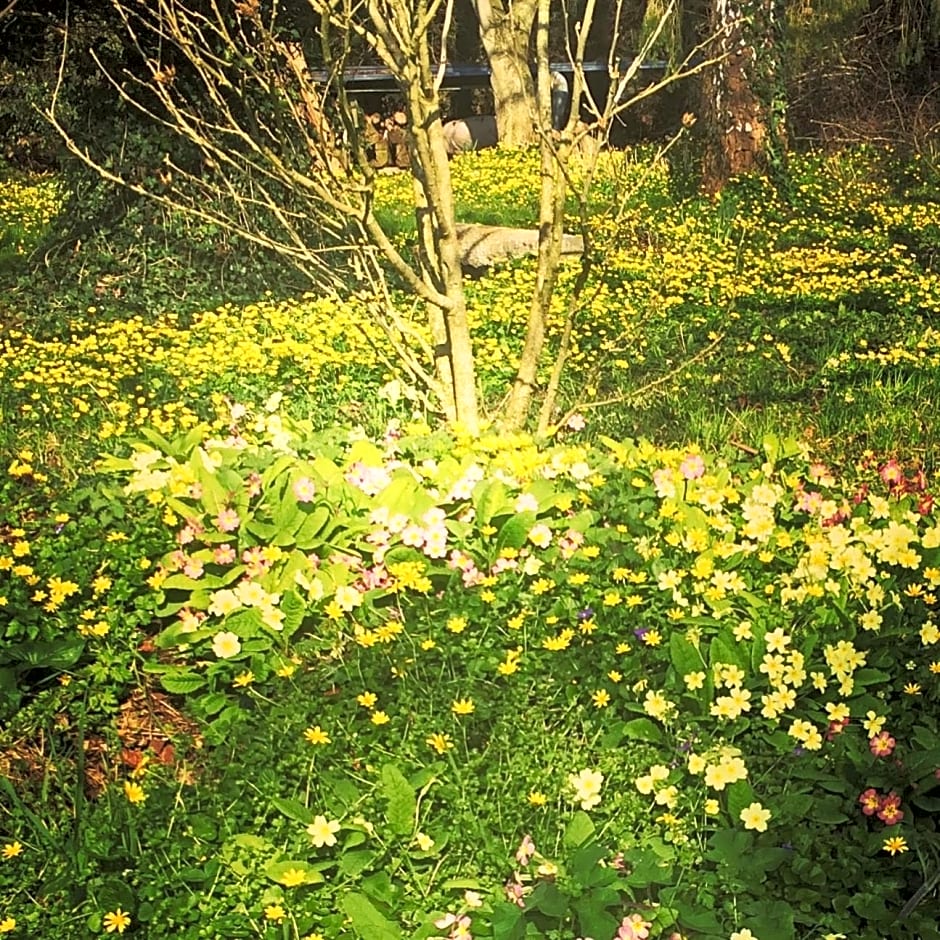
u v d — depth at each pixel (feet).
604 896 10.58
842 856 11.41
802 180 52.65
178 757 12.79
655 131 74.54
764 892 11.03
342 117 18.12
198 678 13.78
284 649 14.25
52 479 19.25
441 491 16.55
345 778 12.14
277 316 29.73
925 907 11.01
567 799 11.89
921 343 28.76
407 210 48.98
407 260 36.63
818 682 13.17
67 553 15.38
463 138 83.15
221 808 11.68
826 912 11.06
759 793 12.20
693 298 33.27
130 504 16.17
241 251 34.30
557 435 21.03
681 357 28.25
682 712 13.16
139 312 32.96
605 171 49.21
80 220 34.73
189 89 34.30
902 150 60.85
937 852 11.62
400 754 12.32
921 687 13.88
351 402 24.41
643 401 24.94
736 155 48.88
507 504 16.05
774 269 36.50
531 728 12.66
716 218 44.75
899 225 43.65
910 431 23.67
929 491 19.62
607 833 11.66
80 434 22.50
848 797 12.22
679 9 49.29
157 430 22.39
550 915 10.54
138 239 34.17
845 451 23.03
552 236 18.38
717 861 11.27
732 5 48.16
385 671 13.61
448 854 11.38
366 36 17.74
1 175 61.46
